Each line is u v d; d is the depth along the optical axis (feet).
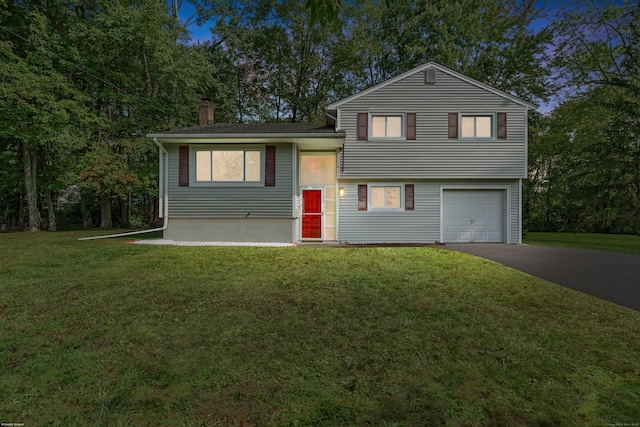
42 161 55.52
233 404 7.11
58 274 19.17
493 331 11.05
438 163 37.14
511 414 6.86
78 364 8.71
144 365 8.66
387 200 38.34
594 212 44.37
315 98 74.74
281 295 15.11
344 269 20.77
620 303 14.47
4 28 45.01
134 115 58.59
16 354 9.30
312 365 8.71
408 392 7.56
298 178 37.37
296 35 71.31
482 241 37.88
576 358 9.24
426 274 19.43
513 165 36.78
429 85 37.32
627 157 42.83
